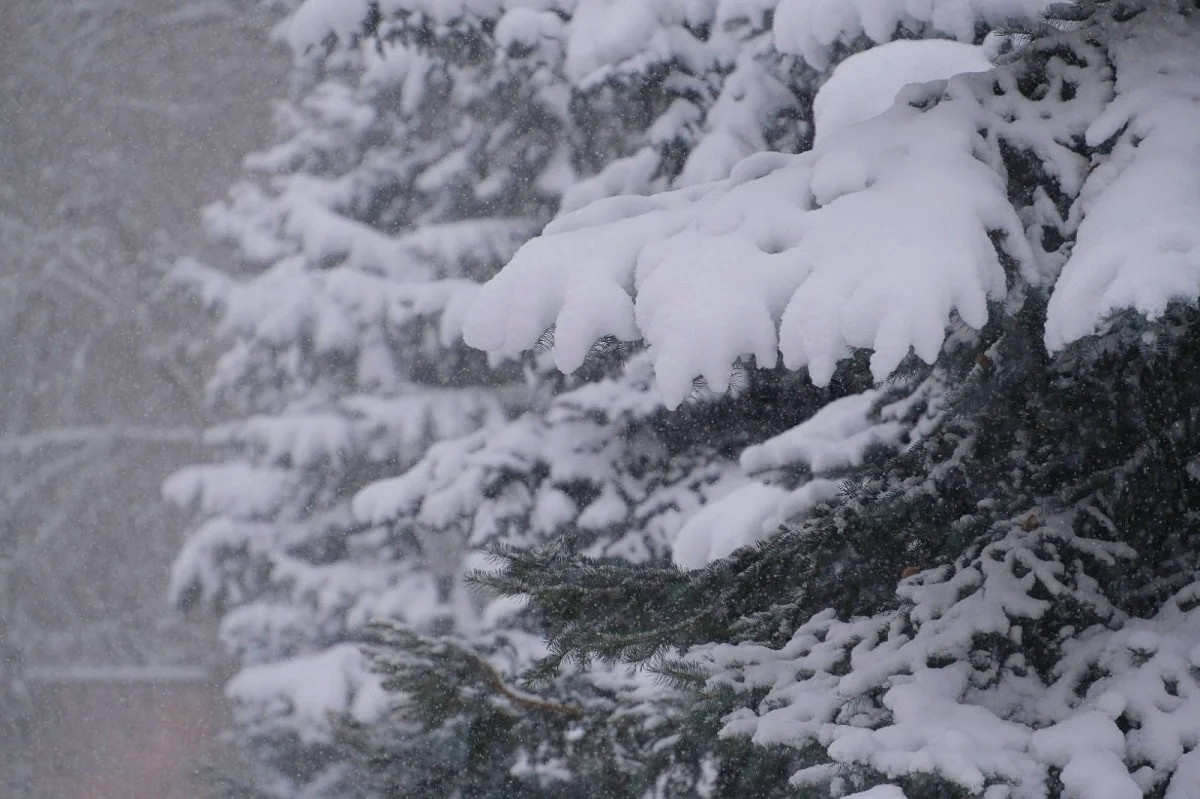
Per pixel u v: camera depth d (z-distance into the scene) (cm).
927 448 734
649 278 571
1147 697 589
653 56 2231
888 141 607
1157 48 628
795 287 548
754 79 2209
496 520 2102
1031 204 625
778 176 607
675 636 716
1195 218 510
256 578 2509
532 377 2303
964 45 1514
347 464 2478
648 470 2084
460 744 882
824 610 729
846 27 1293
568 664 833
